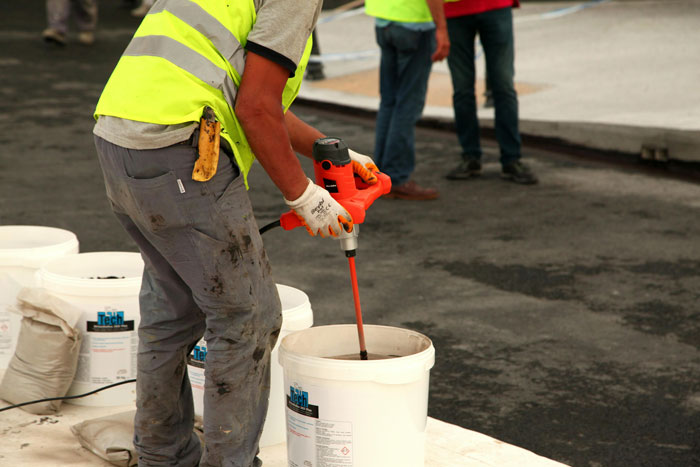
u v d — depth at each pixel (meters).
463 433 4.32
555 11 20.36
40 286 4.59
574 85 14.16
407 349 3.86
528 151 11.80
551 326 6.07
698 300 6.56
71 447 4.09
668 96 12.99
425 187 10.00
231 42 3.15
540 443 4.53
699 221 8.67
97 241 7.94
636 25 18.22
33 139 12.16
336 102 14.47
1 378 4.77
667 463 4.32
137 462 3.92
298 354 3.49
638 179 10.34
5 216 8.67
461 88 10.02
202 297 3.32
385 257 7.62
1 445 4.07
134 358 4.50
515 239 8.12
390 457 3.49
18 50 19.23
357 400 3.41
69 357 4.40
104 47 20.08
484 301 6.56
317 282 6.98
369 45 19.05
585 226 8.51
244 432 3.45
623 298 6.60
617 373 5.33
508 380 5.25
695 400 4.98
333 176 3.51
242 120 3.12
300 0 3.08
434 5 8.61
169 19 3.21
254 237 3.33
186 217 3.19
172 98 3.12
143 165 3.16
